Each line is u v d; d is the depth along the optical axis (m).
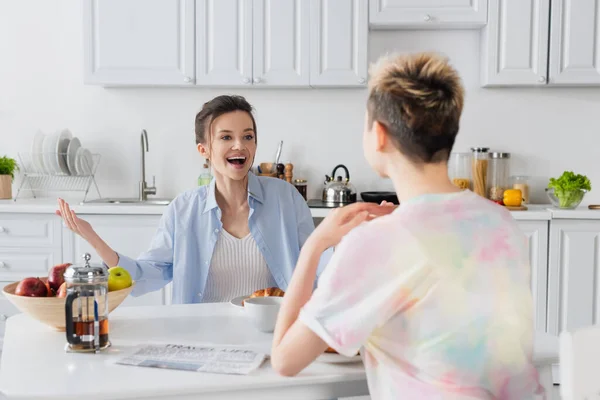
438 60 1.09
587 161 3.79
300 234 2.16
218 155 1.98
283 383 1.16
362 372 1.20
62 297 1.41
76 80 3.88
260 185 2.13
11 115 3.90
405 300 1.03
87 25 3.47
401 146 1.08
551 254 3.26
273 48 3.46
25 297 1.39
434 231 1.03
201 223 2.07
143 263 1.95
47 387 1.12
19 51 3.88
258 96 3.85
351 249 1.05
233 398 1.16
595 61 3.42
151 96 3.88
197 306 1.69
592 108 3.77
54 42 3.87
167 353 1.30
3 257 3.39
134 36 3.47
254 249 2.09
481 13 3.43
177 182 3.91
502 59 3.46
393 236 1.04
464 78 3.77
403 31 3.74
